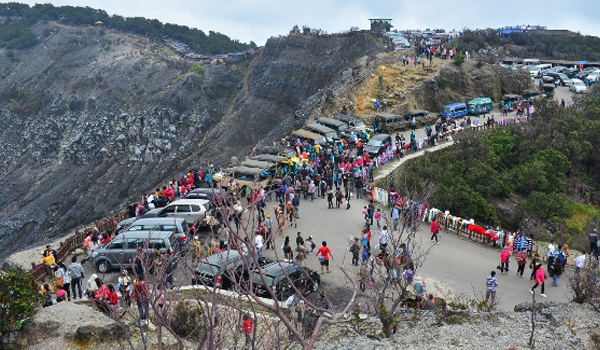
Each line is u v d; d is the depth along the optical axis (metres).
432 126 58.66
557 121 56.28
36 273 26.03
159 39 186.00
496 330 20.22
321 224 34.22
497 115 64.25
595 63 98.12
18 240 104.12
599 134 55.84
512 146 53.88
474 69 70.88
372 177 41.62
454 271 28.77
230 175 37.69
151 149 128.25
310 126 49.72
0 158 146.62
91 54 171.25
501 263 28.58
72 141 135.88
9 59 182.25
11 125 155.25
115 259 26.67
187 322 20.34
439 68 69.56
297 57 128.50
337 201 36.94
